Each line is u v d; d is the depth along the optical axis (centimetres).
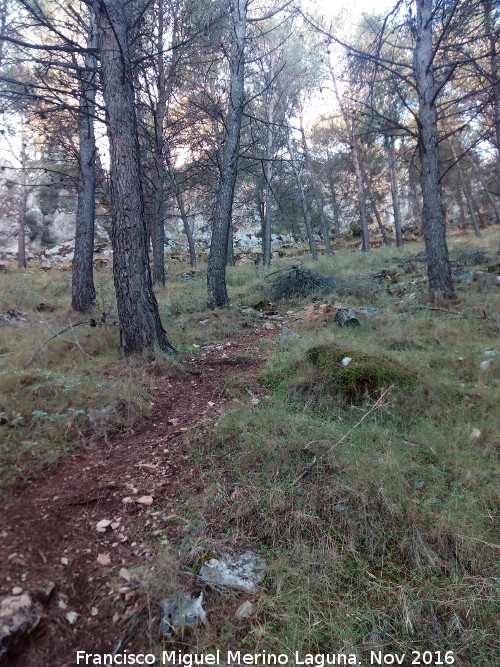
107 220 2091
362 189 2302
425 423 350
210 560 219
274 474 284
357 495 257
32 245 2662
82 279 881
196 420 367
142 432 348
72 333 595
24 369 454
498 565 221
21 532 224
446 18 736
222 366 507
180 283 1326
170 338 607
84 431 335
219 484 276
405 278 1131
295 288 1042
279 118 1889
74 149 995
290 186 2422
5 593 182
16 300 938
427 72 775
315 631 188
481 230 2702
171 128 1333
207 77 1084
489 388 416
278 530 242
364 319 688
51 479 275
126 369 450
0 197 2134
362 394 388
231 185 877
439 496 268
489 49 845
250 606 196
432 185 801
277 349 551
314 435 318
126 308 498
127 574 209
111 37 474
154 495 269
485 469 292
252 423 342
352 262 1664
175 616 189
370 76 850
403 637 191
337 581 215
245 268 1706
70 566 210
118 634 182
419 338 585
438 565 224
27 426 328
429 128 790
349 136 2042
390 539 240
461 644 188
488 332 592
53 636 175
